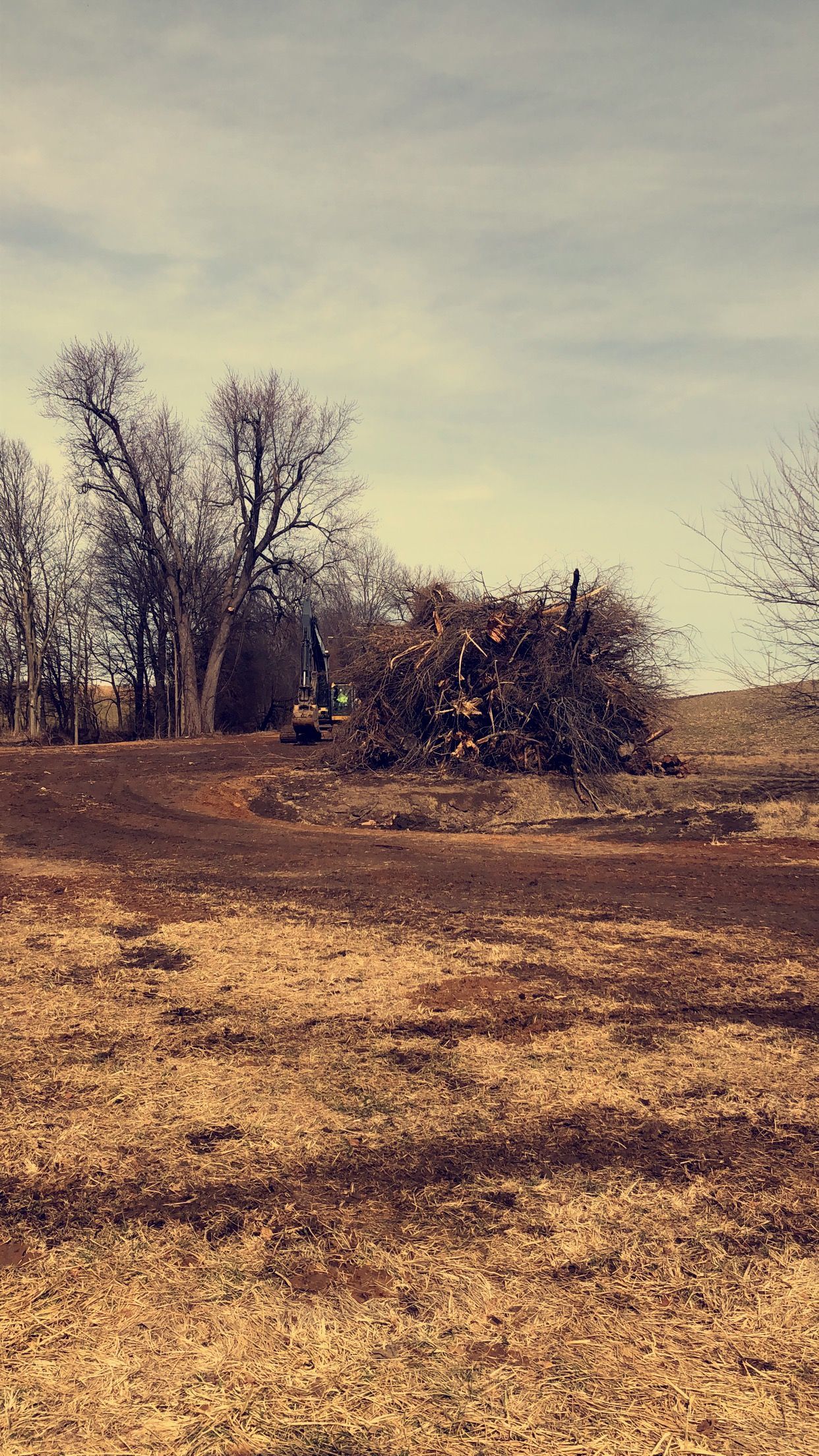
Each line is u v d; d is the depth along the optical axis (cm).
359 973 759
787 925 939
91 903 1050
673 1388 285
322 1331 312
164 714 5197
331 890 1141
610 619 2223
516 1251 360
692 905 1038
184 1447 261
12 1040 598
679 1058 568
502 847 1553
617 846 1574
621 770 2178
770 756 2586
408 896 1096
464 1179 418
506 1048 586
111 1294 332
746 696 3878
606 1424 270
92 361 4038
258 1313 321
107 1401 279
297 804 1991
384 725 2314
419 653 2262
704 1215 385
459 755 2167
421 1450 260
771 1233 371
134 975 753
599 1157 438
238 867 1327
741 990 709
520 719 2173
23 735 4603
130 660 5256
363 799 1988
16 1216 387
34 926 928
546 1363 296
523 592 2214
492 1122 479
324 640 3712
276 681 5303
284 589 4584
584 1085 525
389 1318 319
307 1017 650
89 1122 477
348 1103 501
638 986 724
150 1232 374
